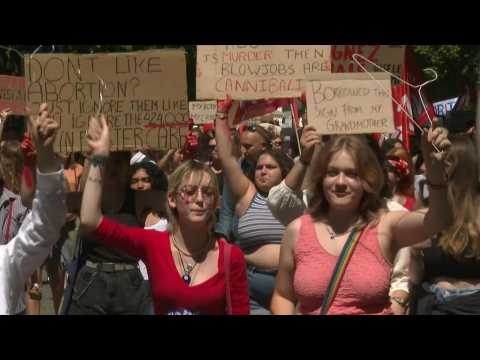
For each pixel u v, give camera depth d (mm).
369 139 6207
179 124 5699
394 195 6535
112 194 6250
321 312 4176
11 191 6844
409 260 5328
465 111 11117
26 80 5461
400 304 5262
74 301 6059
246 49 5945
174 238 4477
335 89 5281
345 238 4266
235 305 4438
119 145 5656
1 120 5457
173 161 8430
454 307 5223
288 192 5770
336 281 4176
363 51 6082
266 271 6055
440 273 5277
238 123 7508
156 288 4438
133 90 5617
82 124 5527
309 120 5301
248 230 6121
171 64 5641
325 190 4297
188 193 4398
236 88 5977
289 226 4426
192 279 4410
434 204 4211
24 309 5000
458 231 5184
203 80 5965
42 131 3793
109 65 5566
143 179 6297
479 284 5234
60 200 3873
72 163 8211
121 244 4457
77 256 6094
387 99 5266
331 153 4277
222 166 6215
